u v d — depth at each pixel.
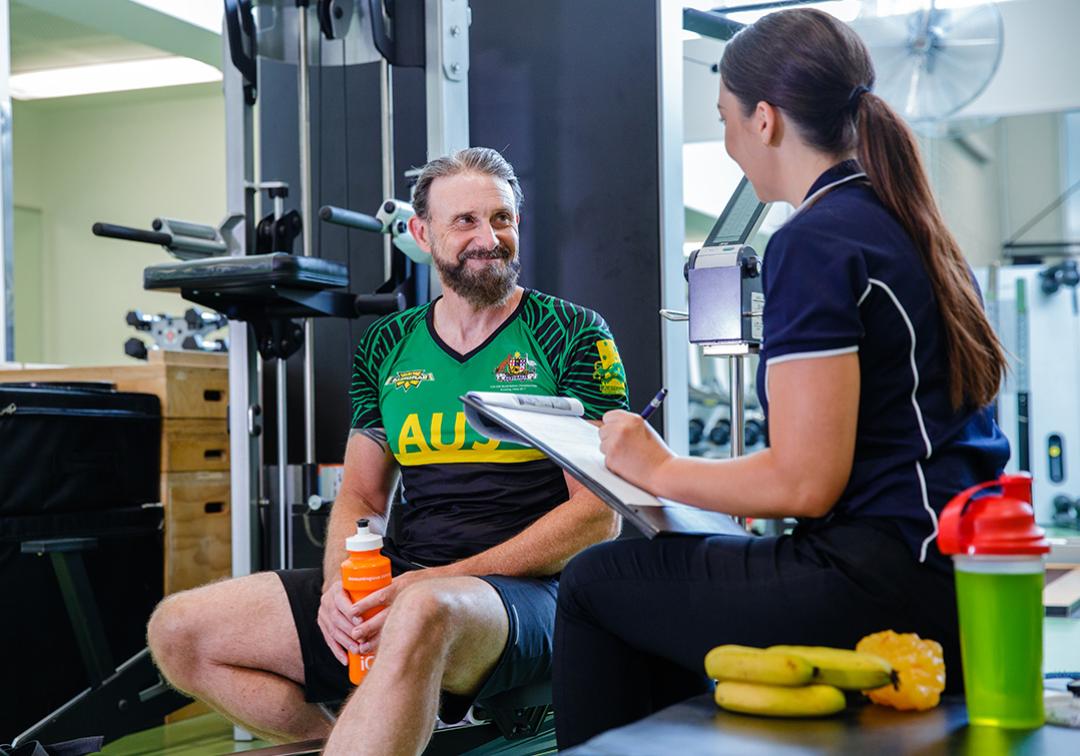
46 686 3.39
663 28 3.33
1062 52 6.09
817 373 1.37
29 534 3.35
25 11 7.06
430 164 2.39
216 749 3.48
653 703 1.71
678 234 3.41
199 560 3.90
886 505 1.42
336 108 3.64
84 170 9.22
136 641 3.66
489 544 2.27
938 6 4.07
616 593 1.57
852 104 1.53
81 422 3.50
